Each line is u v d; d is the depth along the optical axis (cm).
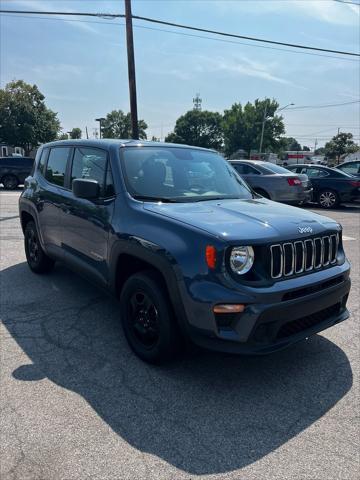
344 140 8838
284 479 220
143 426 260
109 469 224
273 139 7231
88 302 467
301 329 303
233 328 273
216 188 407
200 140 8775
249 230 287
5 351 352
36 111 4125
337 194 1402
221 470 225
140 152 399
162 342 311
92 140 438
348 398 295
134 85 1781
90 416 269
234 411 278
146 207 336
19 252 694
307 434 256
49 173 511
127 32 1714
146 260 312
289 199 1188
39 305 457
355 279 578
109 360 341
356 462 232
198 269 277
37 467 224
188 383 310
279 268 287
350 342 383
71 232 435
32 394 290
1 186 2166
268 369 333
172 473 222
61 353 351
